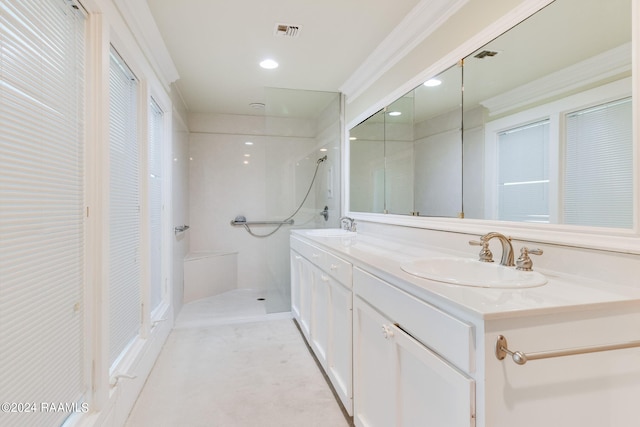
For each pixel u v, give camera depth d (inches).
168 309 108.8
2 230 33.5
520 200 53.6
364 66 104.0
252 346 101.4
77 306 48.9
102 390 53.0
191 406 70.0
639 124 37.2
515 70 54.2
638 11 37.4
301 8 74.0
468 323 32.0
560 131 47.0
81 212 50.3
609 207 40.6
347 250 69.2
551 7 48.1
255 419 65.9
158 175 104.0
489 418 30.6
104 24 53.7
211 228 165.3
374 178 104.7
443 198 72.5
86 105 51.6
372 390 54.0
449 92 70.2
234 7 73.4
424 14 73.7
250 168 168.6
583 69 43.9
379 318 50.7
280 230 131.6
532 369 31.9
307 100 130.2
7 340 34.0
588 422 34.0
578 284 40.8
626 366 34.8
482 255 52.9
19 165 36.2
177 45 90.9
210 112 161.5
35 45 39.3
